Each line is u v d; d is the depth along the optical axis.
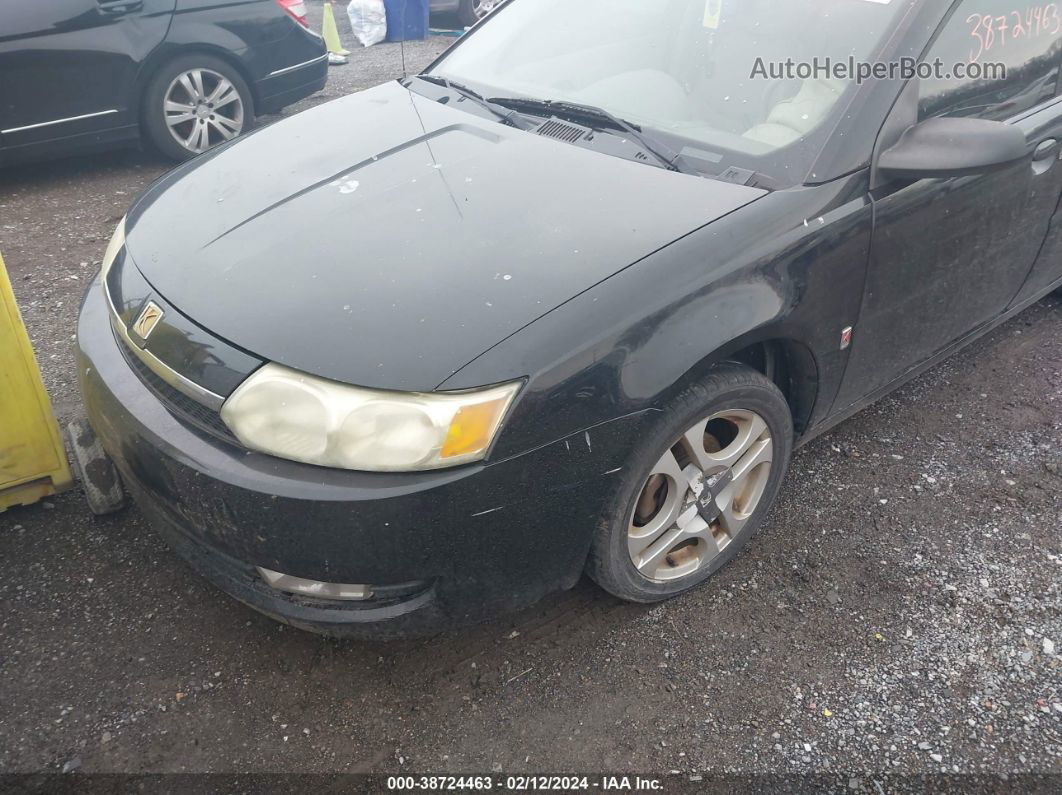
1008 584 2.37
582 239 1.94
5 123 4.74
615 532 1.98
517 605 1.95
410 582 1.79
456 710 2.03
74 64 4.80
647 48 2.63
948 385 3.22
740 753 1.94
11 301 2.22
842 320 2.22
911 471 2.79
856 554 2.47
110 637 2.20
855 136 2.16
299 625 1.88
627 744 1.96
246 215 2.18
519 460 1.72
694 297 1.88
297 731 1.98
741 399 2.08
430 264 1.90
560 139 2.37
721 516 2.27
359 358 1.70
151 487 1.91
